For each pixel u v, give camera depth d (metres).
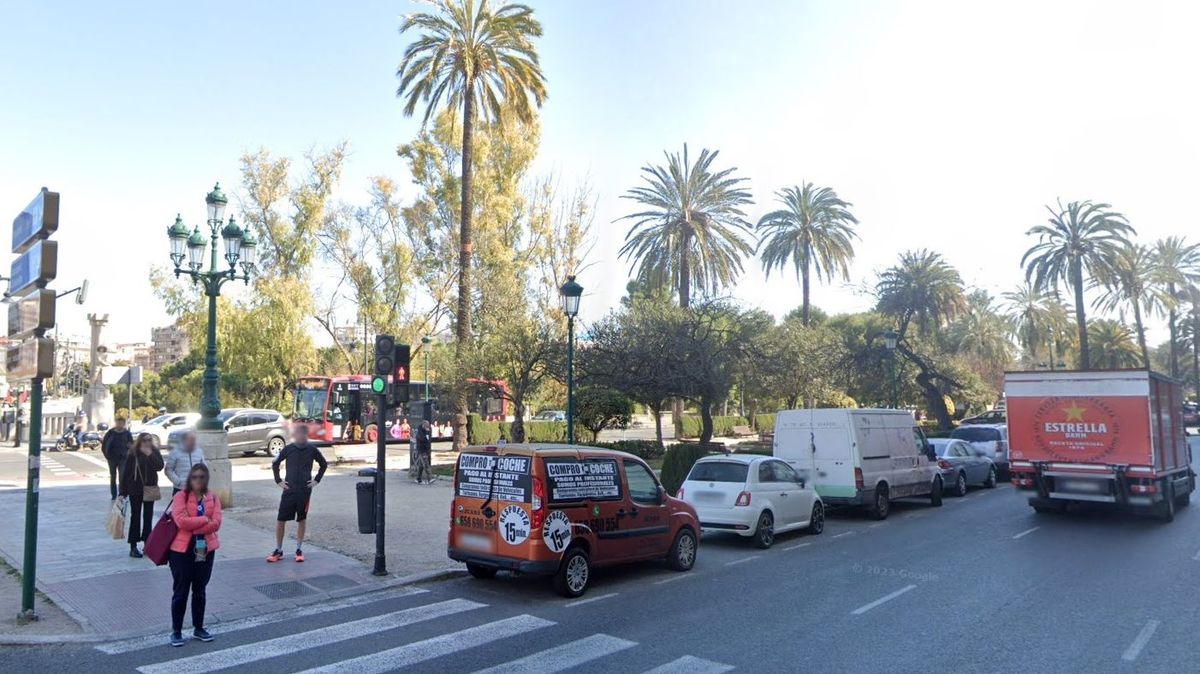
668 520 11.12
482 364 27.09
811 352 33.28
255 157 42.03
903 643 7.56
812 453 17.02
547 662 6.97
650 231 36.88
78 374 78.88
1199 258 58.34
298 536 11.30
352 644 7.53
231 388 46.16
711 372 24.72
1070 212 44.94
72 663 6.95
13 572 10.39
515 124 39.81
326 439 34.56
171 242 16.75
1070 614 8.66
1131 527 15.36
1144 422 15.62
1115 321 68.81
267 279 41.78
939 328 43.91
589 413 26.52
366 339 45.25
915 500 20.59
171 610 8.05
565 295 18.25
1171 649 7.36
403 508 16.92
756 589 10.05
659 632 7.98
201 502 7.72
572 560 9.62
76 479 21.70
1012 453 17.00
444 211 41.66
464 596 9.64
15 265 9.22
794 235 42.75
